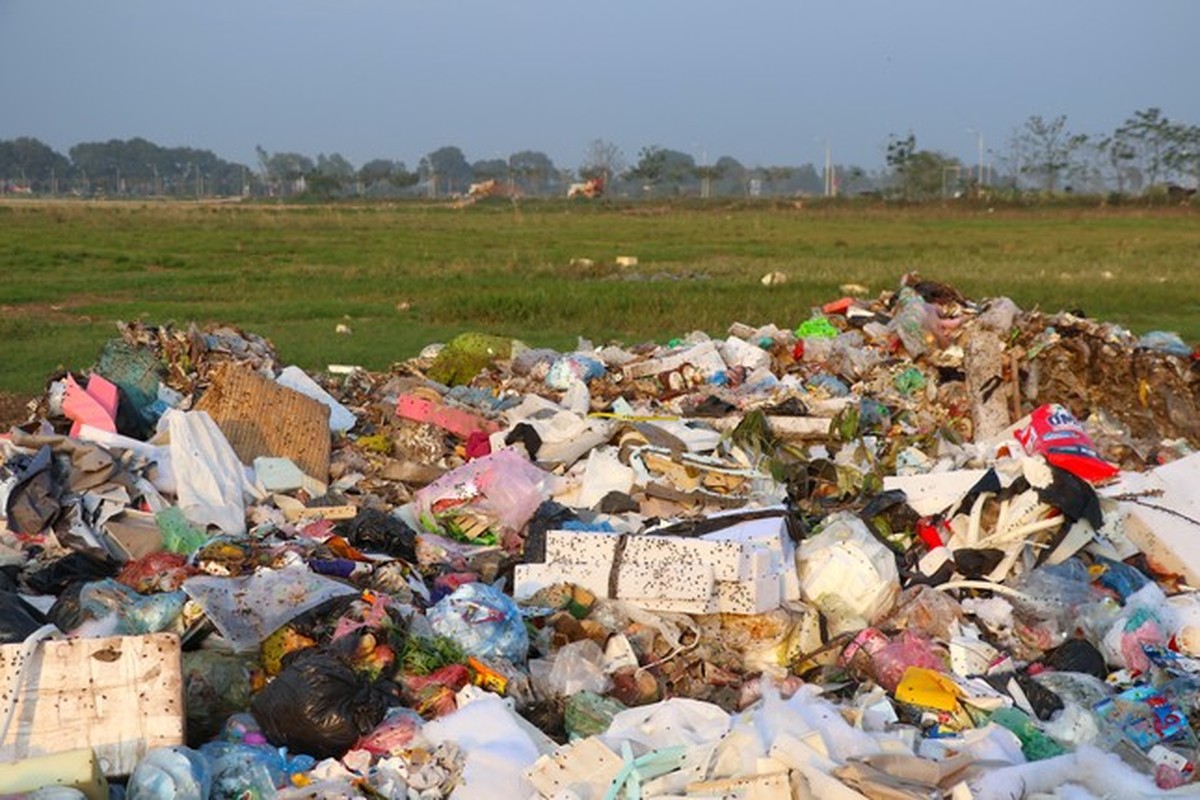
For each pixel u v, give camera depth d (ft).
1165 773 18.95
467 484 28.58
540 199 351.87
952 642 22.21
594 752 17.30
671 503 28.09
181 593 21.16
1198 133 361.51
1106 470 25.88
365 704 18.62
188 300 84.58
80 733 17.62
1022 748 19.35
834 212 253.44
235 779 17.37
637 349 44.45
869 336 43.14
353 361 56.49
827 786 16.01
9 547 25.03
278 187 562.25
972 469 30.25
